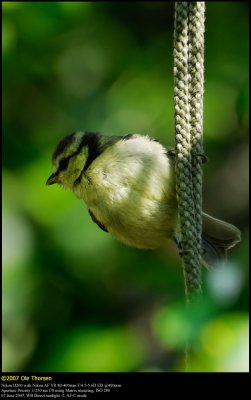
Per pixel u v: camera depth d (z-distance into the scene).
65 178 9.38
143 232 8.81
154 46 15.40
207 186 15.63
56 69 15.09
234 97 14.90
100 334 9.12
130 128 14.87
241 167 15.44
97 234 13.20
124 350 8.96
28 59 14.49
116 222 8.88
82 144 9.19
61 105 14.98
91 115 14.93
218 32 15.09
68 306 12.78
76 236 13.08
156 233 8.82
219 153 15.55
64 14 13.66
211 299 6.73
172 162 8.55
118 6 15.40
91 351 8.95
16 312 12.16
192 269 7.13
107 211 8.81
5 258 12.16
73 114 14.90
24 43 14.33
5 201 12.49
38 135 14.38
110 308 13.10
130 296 13.30
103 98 15.05
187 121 7.06
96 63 15.34
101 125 14.84
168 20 15.46
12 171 13.04
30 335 12.18
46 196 12.94
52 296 12.77
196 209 7.14
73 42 15.23
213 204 15.62
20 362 11.07
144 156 8.51
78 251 13.10
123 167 8.54
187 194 7.13
